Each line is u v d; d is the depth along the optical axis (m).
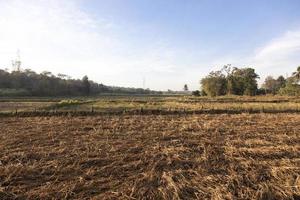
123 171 10.55
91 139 15.43
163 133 16.94
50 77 99.88
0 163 11.30
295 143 15.03
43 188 8.95
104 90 132.12
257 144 14.57
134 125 19.92
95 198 8.38
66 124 20.39
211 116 24.89
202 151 13.26
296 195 8.75
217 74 77.25
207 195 8.62
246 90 73.88
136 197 8.52
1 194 8.53
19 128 18.86
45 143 14.54
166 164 11.30
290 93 68.06
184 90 181.50
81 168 10.80
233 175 10.11
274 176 10.12
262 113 27.33
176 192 8.65
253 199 8.42
